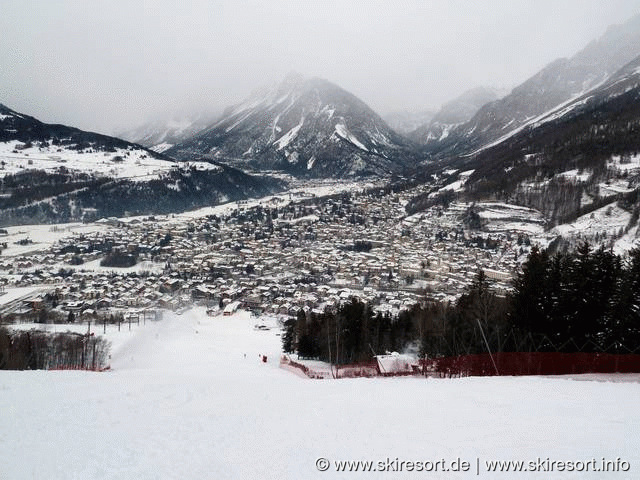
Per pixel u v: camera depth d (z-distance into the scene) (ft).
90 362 149.07
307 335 172.86
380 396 51.78
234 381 67.46
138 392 51.62
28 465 27.40
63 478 25.57
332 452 30.35
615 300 94.32
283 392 55.52
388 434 34.65
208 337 253.24
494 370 80.43
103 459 28.76
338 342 160.56
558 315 99.09
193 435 34.58
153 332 262.88
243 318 316.81
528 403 45.24
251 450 30.83
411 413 42.06
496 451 29.76
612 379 64.44
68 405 42.96
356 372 107.55
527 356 77.87
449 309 151.43
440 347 124.67
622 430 34.71
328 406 45.91
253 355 195.52
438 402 47.11
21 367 132.36
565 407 43.14
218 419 39.96
